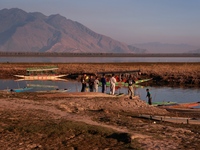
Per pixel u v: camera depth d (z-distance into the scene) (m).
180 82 60.75
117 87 50.69
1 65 94.19
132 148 12.69
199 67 91.56
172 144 13.67
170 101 39.22
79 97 30.05
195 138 15.31
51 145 13.30
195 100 40.97
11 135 14.49
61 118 18.81
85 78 37.31
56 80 64.56
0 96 27.47
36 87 52.78
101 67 88.44
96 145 13.30
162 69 82.81
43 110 21.47
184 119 22.34
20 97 27.91
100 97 30.77
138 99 32.16
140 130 16.77
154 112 26.95
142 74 70.88
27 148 12.80
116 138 14.41
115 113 24.05
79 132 15.26
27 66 90.56
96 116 21.03
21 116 18.56
